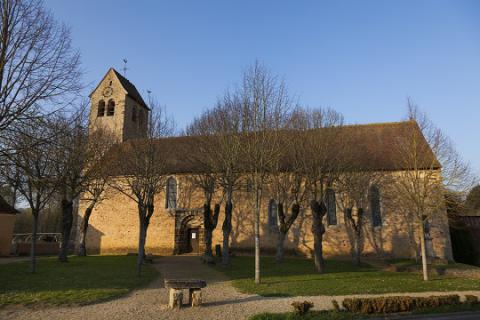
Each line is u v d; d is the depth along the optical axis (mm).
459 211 23859
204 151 22047
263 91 16422
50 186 17484
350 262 23625
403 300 9719
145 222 17734
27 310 9812
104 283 13805
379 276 16938
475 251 26766
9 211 28141
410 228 25141
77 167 20641
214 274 17391
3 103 11773
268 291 12719
